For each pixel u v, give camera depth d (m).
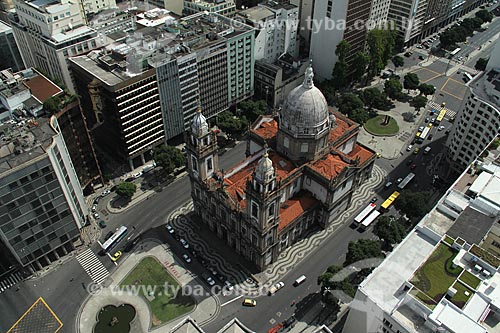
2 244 136.12
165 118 178.38
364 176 172.62
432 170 181.00
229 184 144.12
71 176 140.75
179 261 145.50
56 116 138.38
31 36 194.25
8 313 131.25
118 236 150.50
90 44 188.88
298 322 127.50
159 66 162.12
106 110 163.88
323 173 144.38
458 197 121.38
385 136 199.75
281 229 138.00
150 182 175.62
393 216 156.75
